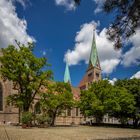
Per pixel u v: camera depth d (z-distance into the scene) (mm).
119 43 12516
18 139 24953
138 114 70188
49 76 58125
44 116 59875
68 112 102125
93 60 144875
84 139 27906
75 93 131750
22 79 56000
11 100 57750
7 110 69688
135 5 11539
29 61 56125
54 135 32250
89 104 75062
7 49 55875
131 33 12203
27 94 56875
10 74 54969
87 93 75312
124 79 78375
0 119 68375
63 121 99250
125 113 74188
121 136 33750
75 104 72562
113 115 76750
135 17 11828
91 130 48656
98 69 144750
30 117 52125
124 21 12234
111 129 55281
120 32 12383
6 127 49938
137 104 72812
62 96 65688
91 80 142000
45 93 61031
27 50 55625
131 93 73188
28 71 55000
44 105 61875
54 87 61906
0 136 27359
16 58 55000
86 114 74250
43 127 57219
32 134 32469
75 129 51500
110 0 12180
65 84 67812
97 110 72688
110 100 69625
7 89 70688
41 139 26016
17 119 71125
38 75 57469
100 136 32906
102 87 73750
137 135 36438
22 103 54656
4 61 55656
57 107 67750
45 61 57406
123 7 11992
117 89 72875
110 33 12523
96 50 146625
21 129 44250
